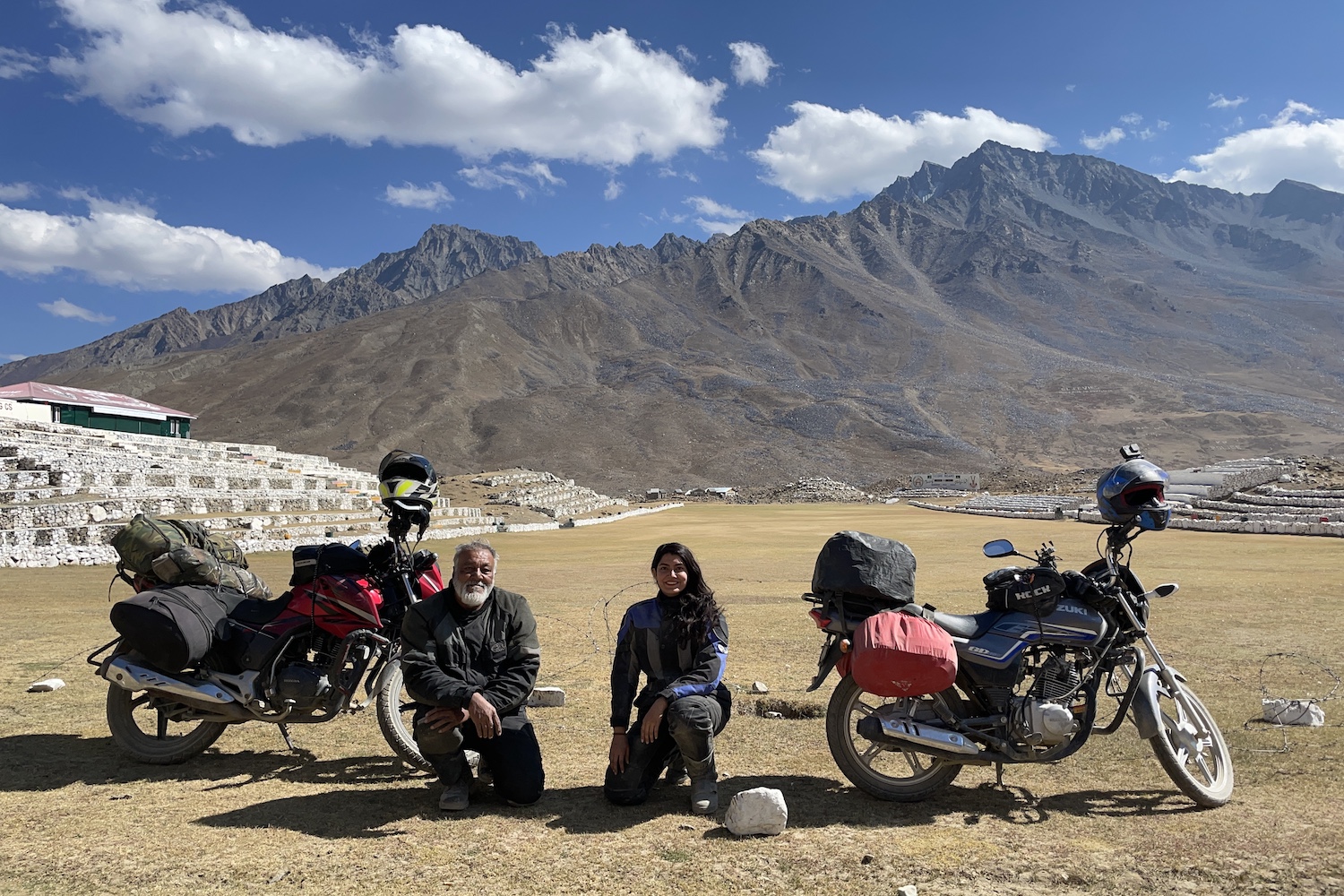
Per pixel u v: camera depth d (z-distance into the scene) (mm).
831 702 4855
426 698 4621
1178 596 12625
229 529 25688
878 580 4684
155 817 4512
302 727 6418
